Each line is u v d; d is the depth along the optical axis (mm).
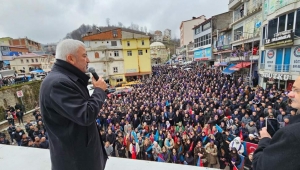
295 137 830
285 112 7094
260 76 17812
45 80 1158
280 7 13656
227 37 28156
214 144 6562
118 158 2211
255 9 19234
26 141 7586
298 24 12141
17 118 14859
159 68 47938
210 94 13133
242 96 11406
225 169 6203
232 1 25188
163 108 10930
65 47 1219
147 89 18594
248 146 5734
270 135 1304
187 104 11477
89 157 1230
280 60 14281
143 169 1979
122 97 17125
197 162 6359
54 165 1251
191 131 7324
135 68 34656
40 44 74500
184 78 23641
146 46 34344
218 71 26031
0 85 18141
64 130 1139
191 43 56125
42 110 1158
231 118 8359
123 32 33812
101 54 33031
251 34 20266
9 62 41406
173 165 2045
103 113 11375
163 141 7449
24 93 19156
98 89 1291
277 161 881
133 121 10305
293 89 1066
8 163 2129
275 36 14352
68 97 1058
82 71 1294
